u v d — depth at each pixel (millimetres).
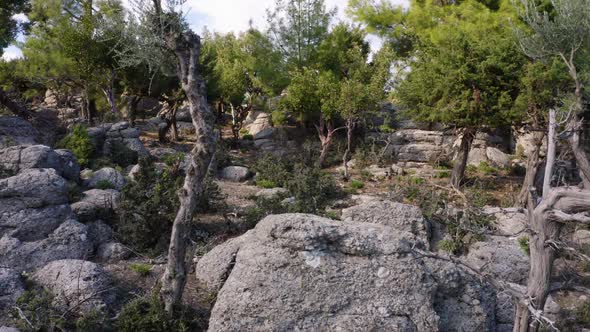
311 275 11016
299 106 34938
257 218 18578
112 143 28109
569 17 12977
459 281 12156
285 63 39844
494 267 16328
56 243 14656
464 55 25641
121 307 12391
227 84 38656
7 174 17141
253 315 10820
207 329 11711
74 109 42375
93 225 16375
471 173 33062
